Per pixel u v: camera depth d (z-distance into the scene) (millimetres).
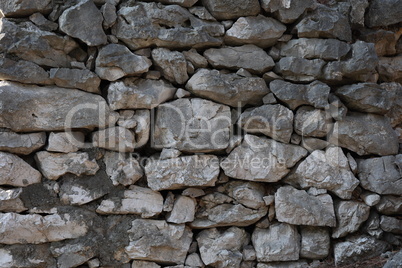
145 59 3023
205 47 3160
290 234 3189
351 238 3250
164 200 3111
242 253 3199
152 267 3072
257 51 3221
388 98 3291
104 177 3023
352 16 3369
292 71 3201
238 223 3197
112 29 3008
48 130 2906
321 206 3172
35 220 2838
